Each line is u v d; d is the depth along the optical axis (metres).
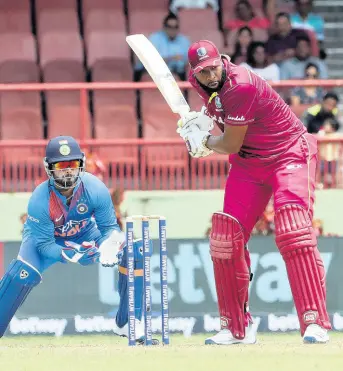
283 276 39.41
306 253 25.92
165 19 52.50
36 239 28.23
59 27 55.44
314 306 26.03
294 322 38.41
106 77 53.12
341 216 40.78
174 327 38.22
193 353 23.02
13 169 40.41
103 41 55.06
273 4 57.22
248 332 27.33
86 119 41.59
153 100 48.47
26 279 28.73
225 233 26.61
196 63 25.09
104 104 48.41
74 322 38.47
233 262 26.69
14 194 40.34
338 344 25.28
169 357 22.30
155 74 26.95
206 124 26.33
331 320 38.84
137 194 40.50
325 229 40.81
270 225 39.72
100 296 38.94
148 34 56.03
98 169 40.44
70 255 27.61
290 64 52.25
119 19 56.31
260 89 25.42
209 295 39.31
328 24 60.31
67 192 27.52
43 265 28.97
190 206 40.59
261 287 39.38
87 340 35.84
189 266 39.34
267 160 26.16
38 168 40.50
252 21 56.41
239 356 22.34
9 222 40.22
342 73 59.16
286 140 26.12
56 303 38.84
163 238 25.75
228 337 27.02
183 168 40.72
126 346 25.56
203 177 40.84
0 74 53.03
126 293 27.84
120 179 40.53
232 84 25.14
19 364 21.73
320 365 20.86
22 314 38.72
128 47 55.16
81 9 56.81
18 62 53.31
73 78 53.28
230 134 25.48
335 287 39.84
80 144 40.41
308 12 57.69
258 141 26.02
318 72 52.06
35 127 48.28
